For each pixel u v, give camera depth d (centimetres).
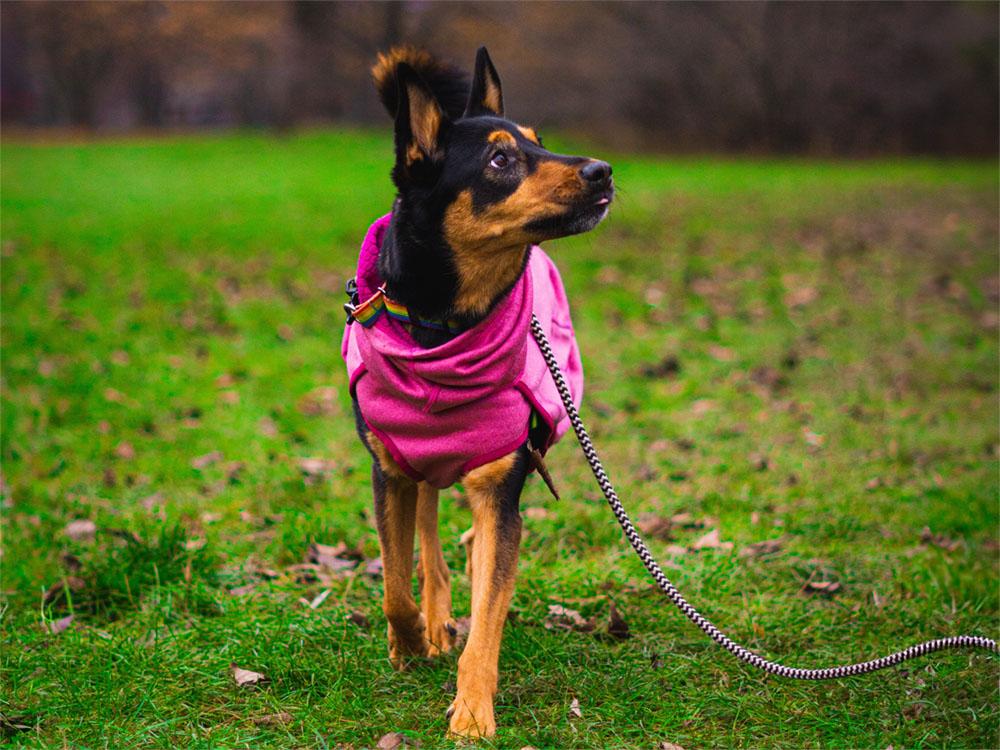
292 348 852
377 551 468
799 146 3145
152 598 407
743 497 531
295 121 3875
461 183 310
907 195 1869
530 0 3294
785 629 391
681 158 2966
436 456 322
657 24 3169
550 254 1237
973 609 400
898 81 3055
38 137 3509
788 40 3080
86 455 601
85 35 3828
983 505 509
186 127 4575
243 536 485
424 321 320
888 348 841
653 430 649
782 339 871
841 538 484
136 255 1240
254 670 352
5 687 340
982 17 2961
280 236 1388
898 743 313
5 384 729
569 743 307
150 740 308
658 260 1216
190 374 773
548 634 380
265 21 3544
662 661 361
